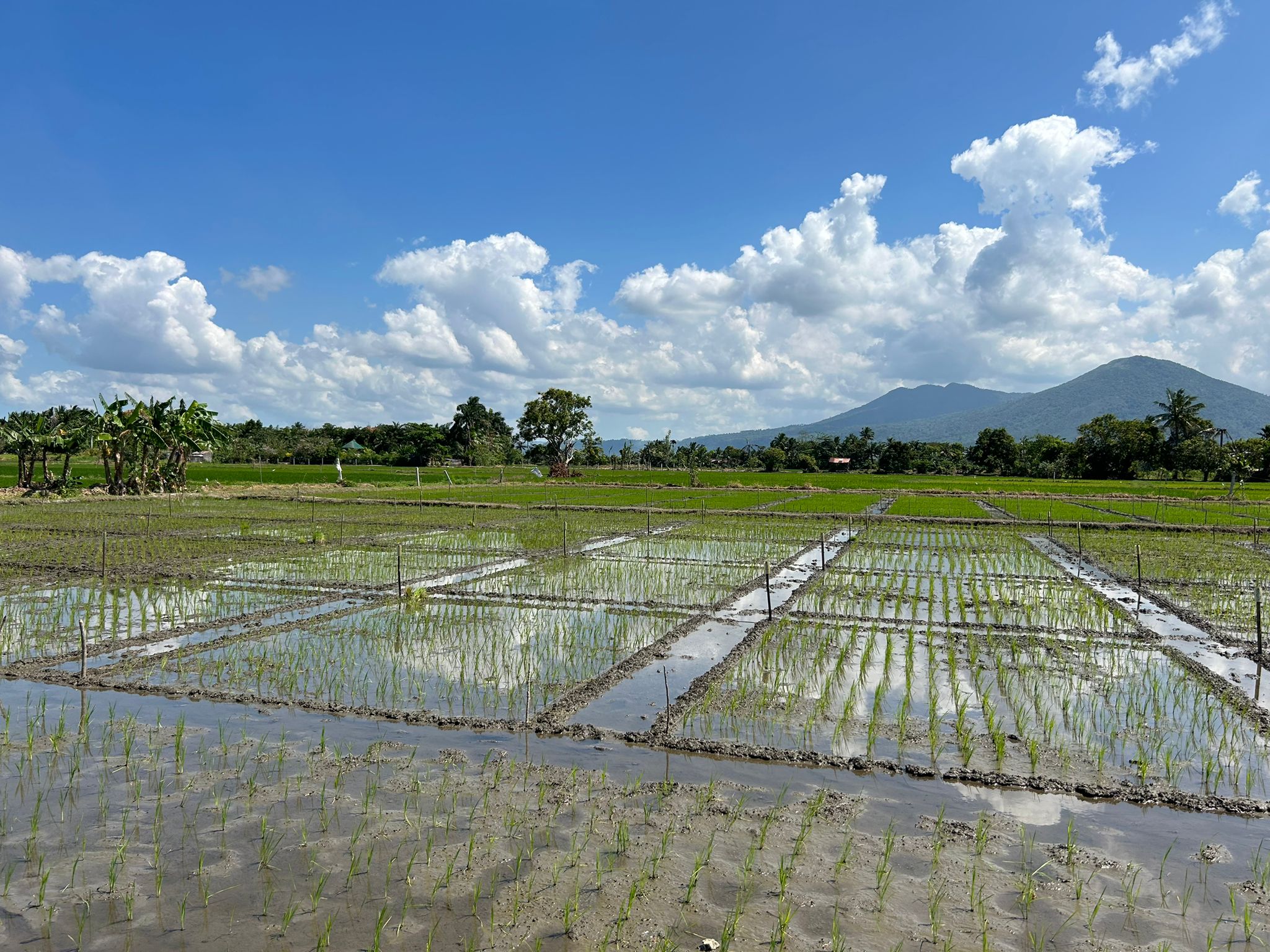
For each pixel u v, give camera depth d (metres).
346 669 10.12
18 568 17.03
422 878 5.22
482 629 12.26
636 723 8.30
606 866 5.40
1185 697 9.27
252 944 4.53
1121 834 5.97
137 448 39.06
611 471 84.12
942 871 5.41
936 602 14.66
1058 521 29.77
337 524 26.36
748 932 4.70
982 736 7.95
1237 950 4.58
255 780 6.72
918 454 101.75
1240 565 19.34
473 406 105.06
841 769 7.13
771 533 25.94
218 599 14.13
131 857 5.46
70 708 8.50
